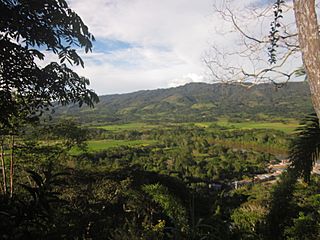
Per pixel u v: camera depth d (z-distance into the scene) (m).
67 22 2.20
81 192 8.70
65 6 2.16
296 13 1.42
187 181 26.44
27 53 2.08
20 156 7.11
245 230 5.57
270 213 5.77
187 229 3.89
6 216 1.23
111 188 9.82
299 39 1.42
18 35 2.06
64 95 2.35
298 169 3.33
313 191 5.99
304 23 1.38
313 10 1.36
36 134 7.25
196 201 13.83
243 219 6.70
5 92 2.02
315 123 3.25
